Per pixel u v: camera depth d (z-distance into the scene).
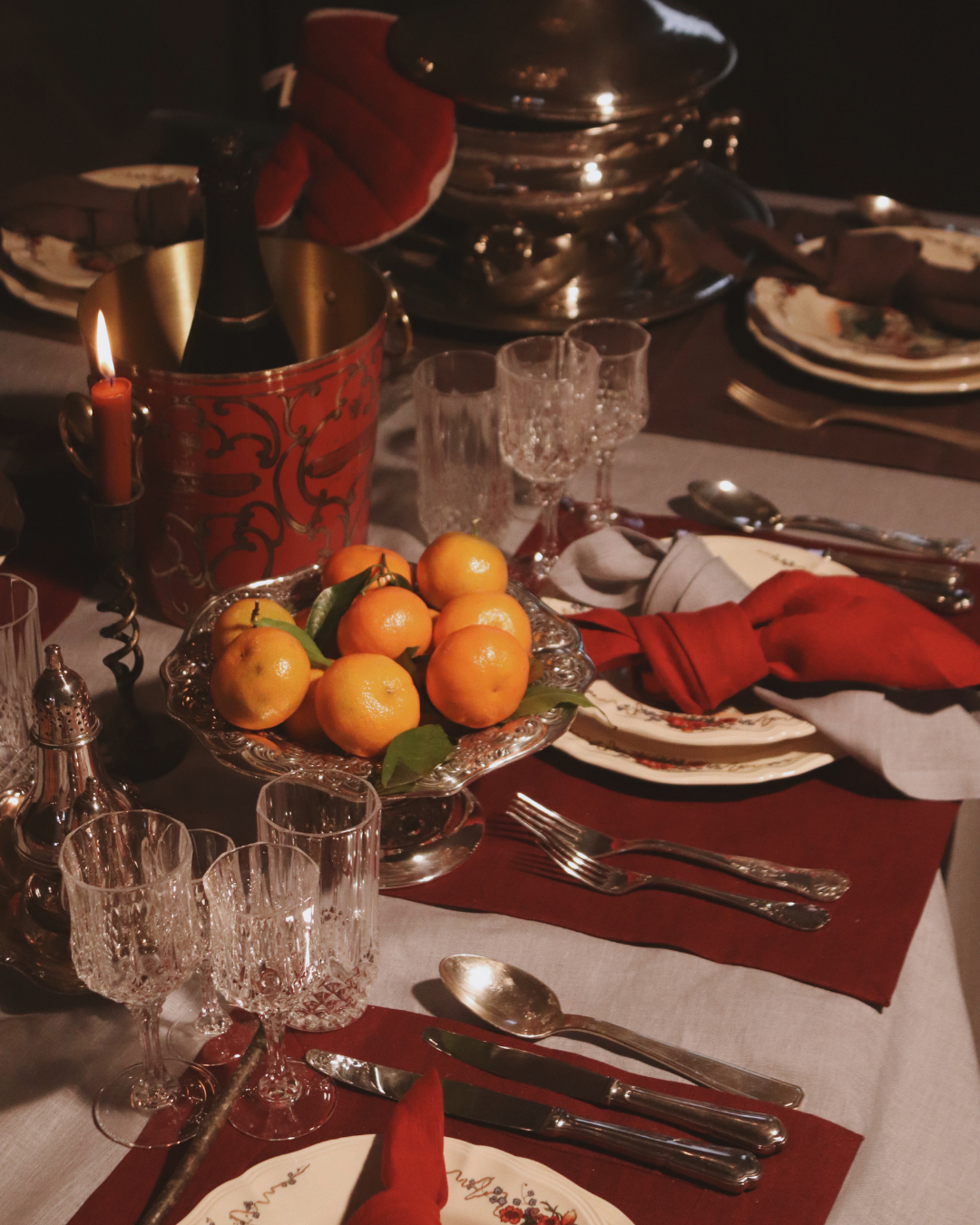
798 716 0.90
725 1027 0.72
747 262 1.55
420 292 1.47
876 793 0.88
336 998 0.66
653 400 1.36
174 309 1.05
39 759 0.70
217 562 0.99
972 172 3.51
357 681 0.70
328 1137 0.64
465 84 1.29
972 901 0.91
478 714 0.72
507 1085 0.67
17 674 0.80
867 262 1.44
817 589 0.94
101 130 2.44
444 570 0.81
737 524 1.16
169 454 0.93
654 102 1.27
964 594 1.05
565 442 1.05
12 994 0.73
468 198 1.35
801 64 3.50
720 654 0.89
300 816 0.69
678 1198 0.61
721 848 0.84
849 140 3.58
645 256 1.54
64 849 0.61
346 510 1.02
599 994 0.74
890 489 1.23
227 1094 0.64
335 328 1.08
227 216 0.91
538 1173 0.59
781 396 1.36
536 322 1.40
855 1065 0.69
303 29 1.43
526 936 0.77
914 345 1.38
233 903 0.62
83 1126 0.66
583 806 0.87
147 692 0.97
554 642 0.83
